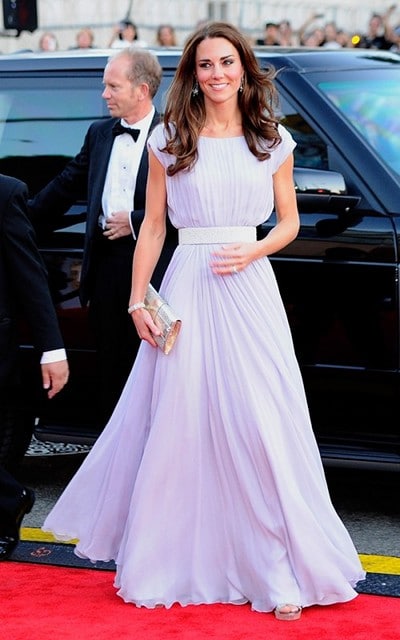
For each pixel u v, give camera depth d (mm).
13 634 5137
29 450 8445
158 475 5406
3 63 7770
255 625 5199
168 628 5176
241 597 5434
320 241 6668
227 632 5121
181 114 5445
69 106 7500
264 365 5406
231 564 5438
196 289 5457
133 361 6980
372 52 7715
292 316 6730
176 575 5465
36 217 7246
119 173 6887
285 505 5289
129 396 5645
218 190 5422
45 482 7785
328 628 5164
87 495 5766
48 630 5172
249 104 5441
